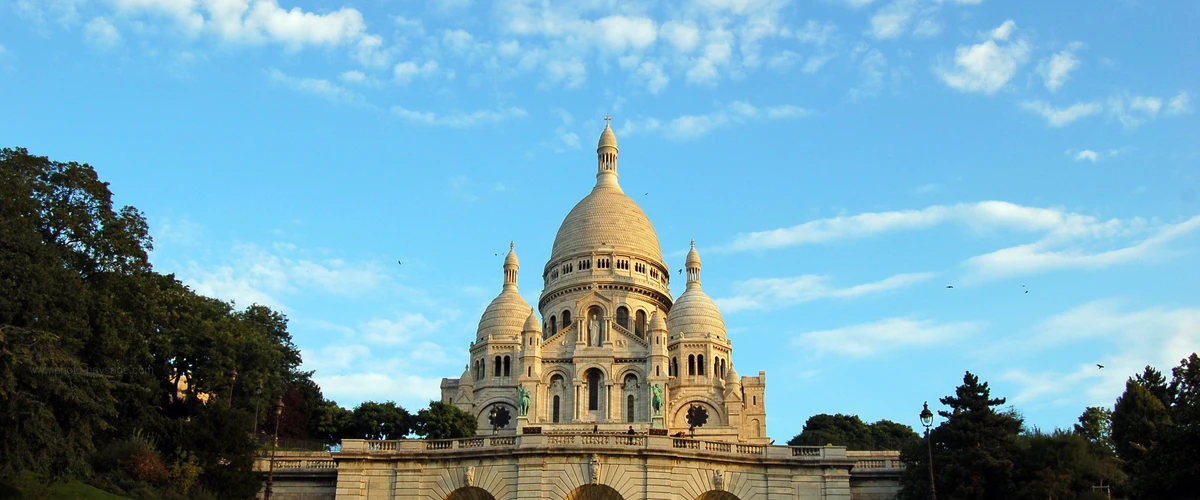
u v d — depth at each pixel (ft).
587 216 611.06
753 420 538.88
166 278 288.10
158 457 238.48
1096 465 254.06
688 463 238.89
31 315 208.33
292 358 368.89
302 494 252.83
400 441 249.55
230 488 243.60
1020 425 265.75
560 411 527.81
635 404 526.98
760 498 241.96
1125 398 312.91
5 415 186.29
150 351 286.46
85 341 231.09
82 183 257.96
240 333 319.88
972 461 244.42
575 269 590.14
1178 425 215.51
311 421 373.40
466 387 543.39
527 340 532.73
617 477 234.17
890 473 256.73
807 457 245.86
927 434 198.70
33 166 253.85
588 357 530.68
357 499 242.37
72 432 199.31
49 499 203.51
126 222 265.13
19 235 215.10
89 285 244.22
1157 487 210.18
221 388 300.20
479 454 239.71
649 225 624.59
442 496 240.53
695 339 546.26
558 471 234.17
